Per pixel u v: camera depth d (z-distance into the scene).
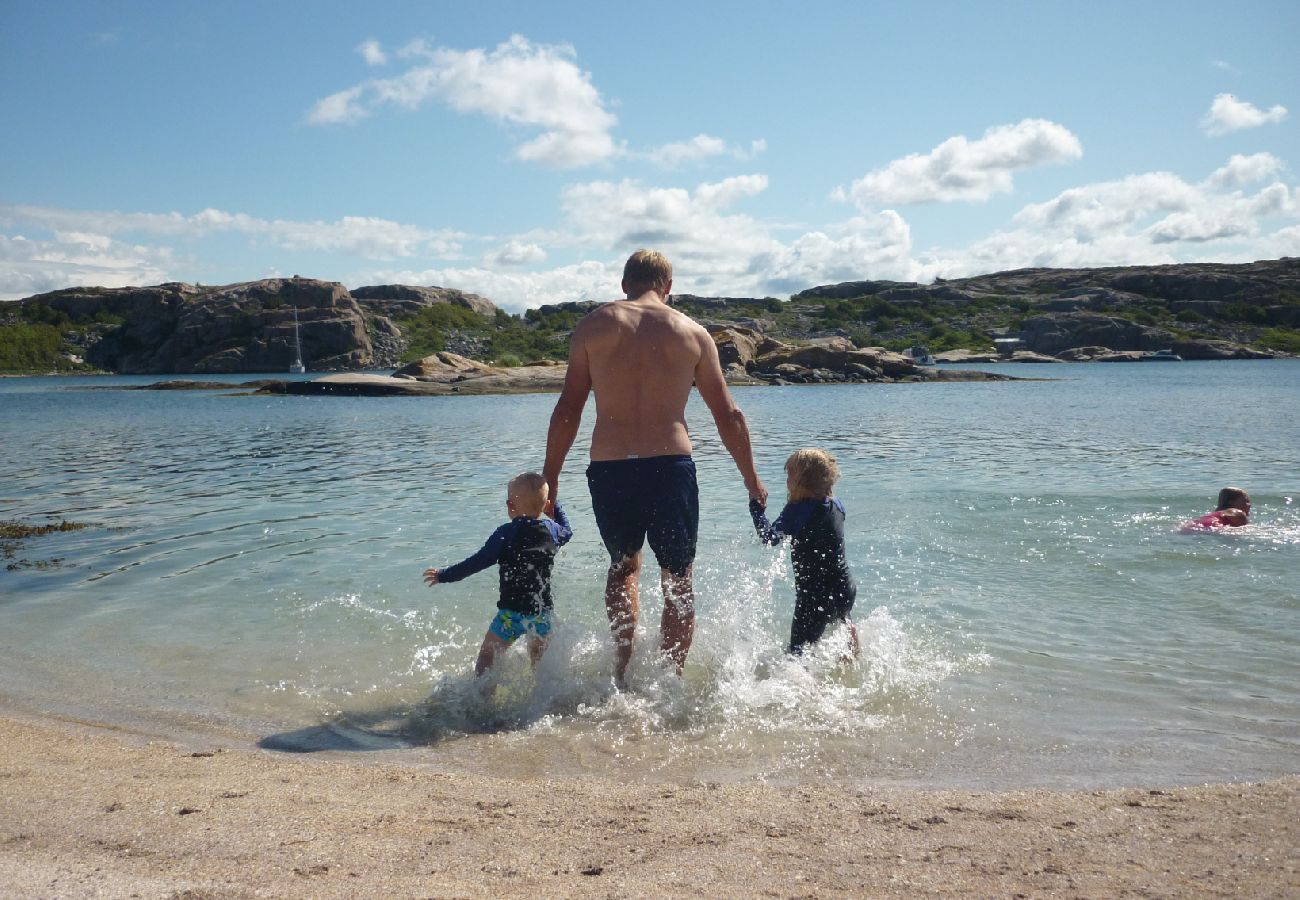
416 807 2.78
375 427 21.66
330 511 8.88
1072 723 3.50
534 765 3.23
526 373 44.44
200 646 4.67
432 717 3.74
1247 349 101.81
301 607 5.37
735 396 35.62
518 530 4.23
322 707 3.85
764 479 10.68
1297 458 12.40
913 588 5.60
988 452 13.73
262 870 2.27
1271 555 6.31
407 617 5.15
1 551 7.14
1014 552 6.54
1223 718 3.51
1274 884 2.14
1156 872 2.23
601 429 4.20
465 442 17.16
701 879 2.24
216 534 7.72
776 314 132.75
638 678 4.09
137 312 121.81
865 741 3.40
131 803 2.77
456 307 138.00
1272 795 2.74
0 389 55.84
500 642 4.15
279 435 19.55
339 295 121.44
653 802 2.83
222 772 3.11
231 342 115.19
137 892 2.11
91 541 7.49
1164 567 6.03
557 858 2.38
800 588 4.55
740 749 3.35
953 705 3.74
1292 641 4.47
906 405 28.48
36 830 2.53
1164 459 12.43
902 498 8.97
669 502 4.13
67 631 4.95
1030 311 129.75
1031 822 2.58
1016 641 4.56
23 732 3.52
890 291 146.88
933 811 2.70
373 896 2.12
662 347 4.18
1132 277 138.38
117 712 3.79
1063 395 33.91
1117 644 4.48
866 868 2.29
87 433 21.00
